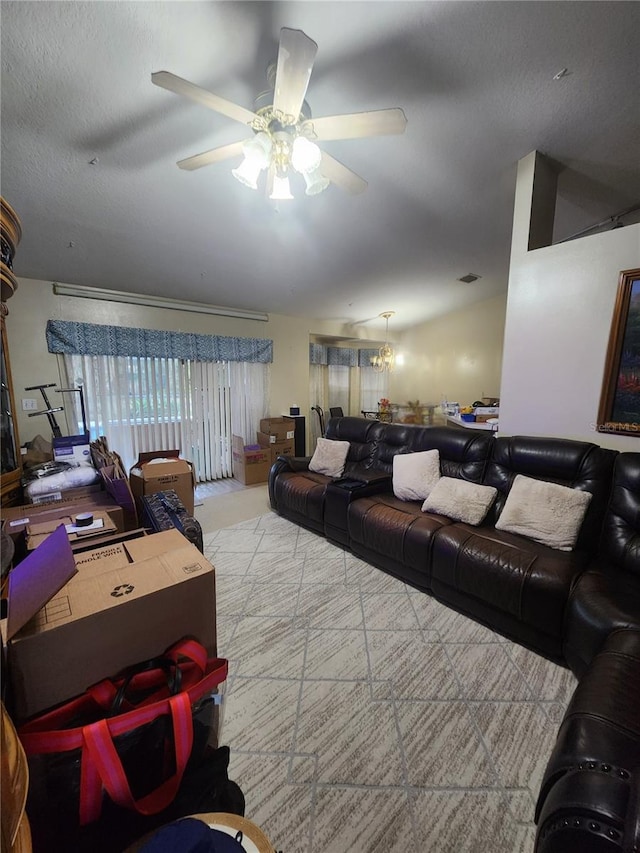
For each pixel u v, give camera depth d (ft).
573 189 8.77
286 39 3.44
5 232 3.51
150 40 4.68
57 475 7.90
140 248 9.95
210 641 3.39
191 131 6.26
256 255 11.22
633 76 5.48
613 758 2.58
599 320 6.87
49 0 4.17
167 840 2.08
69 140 6.21
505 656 5.52
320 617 6.49
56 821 2.43
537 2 4.43
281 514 11.46
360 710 4.64
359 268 12.97
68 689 2.65
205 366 14.67
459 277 14.53
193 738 2.93
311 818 3.49
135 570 3.29
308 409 18.70
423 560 7.00
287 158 5.02
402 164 7.59
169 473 8.98
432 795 3.67
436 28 4.71
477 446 8.54
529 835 3.34
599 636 4.35
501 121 6.45
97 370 11.95
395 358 21.85
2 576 3.31
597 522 6.29
